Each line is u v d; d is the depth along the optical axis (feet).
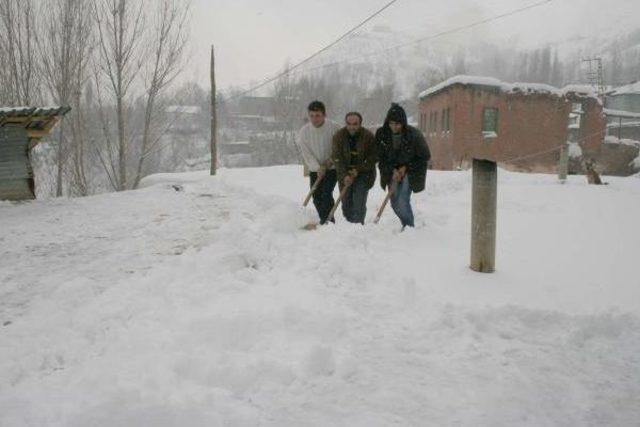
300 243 15.65
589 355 9.41
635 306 11.20
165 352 8.91
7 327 10.16
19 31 77.00
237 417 7.30
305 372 8.49
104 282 13.56
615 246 16.97
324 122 20.12
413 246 16.22
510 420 7.48
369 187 19.35
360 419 7.41
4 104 76.38
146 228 21.56
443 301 11.33
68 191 84.89
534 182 45.52
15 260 16.42
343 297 11.73
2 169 31.73
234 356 8.89
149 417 7.06
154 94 87.76
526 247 16.79
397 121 18.03
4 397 7.55
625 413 7.73
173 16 86.99
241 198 31.24
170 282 12.53
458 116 101.65
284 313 10.33
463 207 27.78
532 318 10.64
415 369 8.82
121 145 85.76
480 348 9.59
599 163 106.32
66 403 7.40
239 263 14.07
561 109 104.37
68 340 9.54
